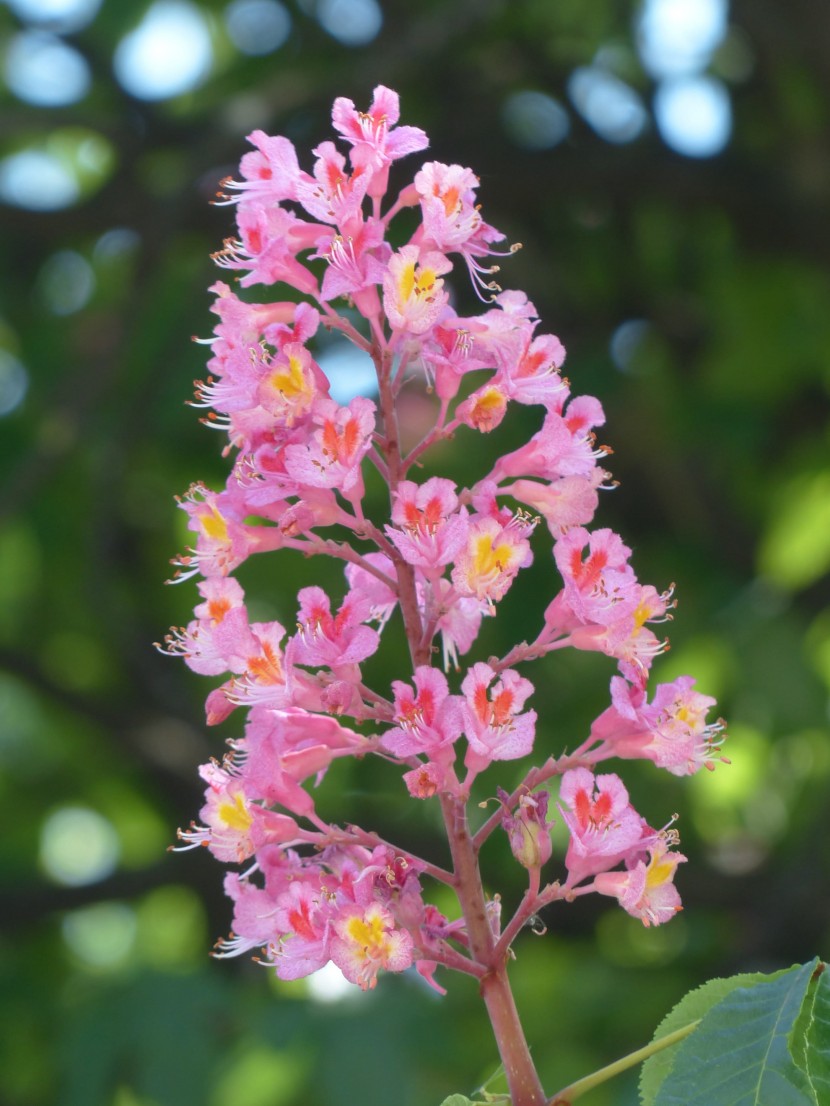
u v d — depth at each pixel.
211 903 1.94
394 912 0.74
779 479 1.86
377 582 0.78
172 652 0.76
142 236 1.70
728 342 1.85
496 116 1.94
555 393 0.76
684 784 1.83
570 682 1.74
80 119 1.80
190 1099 1.44
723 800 1.86
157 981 1.53
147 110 1.83
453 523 0.74
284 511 0.76
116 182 1.81
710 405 1.84
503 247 1.87
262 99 1.71
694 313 1.93
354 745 0.75
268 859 0.76
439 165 0.76
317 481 0.75
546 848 0.74
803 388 1.85
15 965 1.91
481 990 0.75
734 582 1.80
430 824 1.83
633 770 1.82
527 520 0.75
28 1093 1.72
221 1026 1.49
